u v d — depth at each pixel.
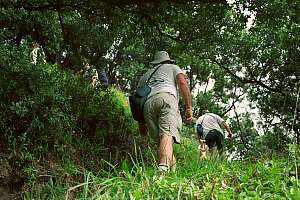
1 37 7.98
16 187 5.25
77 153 6.35
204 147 7.35
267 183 3.64
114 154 7.14
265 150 4.84
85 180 3.95
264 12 9.86
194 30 10.98
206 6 10.52
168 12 10.68
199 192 3.48
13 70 6.43
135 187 3.60
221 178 3.77
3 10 8.55
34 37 10.46
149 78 6.07
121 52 17.92
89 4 10.27
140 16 10.72
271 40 13.75
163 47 11.43
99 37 12.81
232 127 14.10
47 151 5.83
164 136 5.58
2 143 5.77
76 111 7.41
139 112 6.00
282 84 14.98
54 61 11.80
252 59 14.34
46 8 9.55
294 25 11.82
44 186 4.74
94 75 11.52
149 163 5.89
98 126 7.50
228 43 12.47
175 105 5.80
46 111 6.27
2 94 6.23
